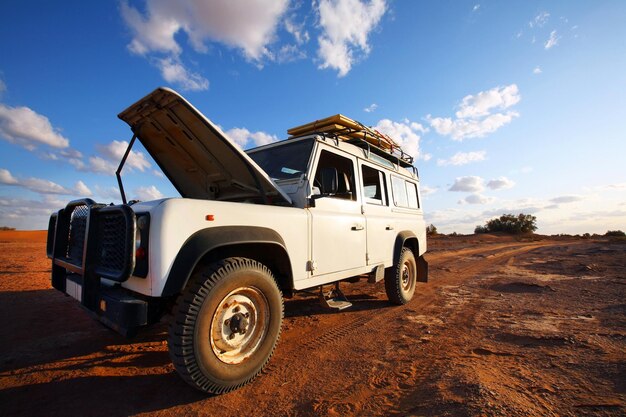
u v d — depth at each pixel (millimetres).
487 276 8430
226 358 2506
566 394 2217
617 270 8539
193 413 2229
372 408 2234
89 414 2223
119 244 2455
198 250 2316
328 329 4137
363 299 5910
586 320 4102
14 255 11836
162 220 2258
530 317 4359
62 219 3332
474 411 1980
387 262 4945
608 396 2164
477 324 4148
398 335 3832
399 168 5922
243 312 2658
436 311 4914
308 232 3439
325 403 2322
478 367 2736
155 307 2518
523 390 2293
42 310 4848
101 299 2463
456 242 27109
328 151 4070
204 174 4008
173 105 2980
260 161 4316
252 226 2822
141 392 2520
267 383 2662
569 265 9891
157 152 4035
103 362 3080
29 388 2588
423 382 2557
